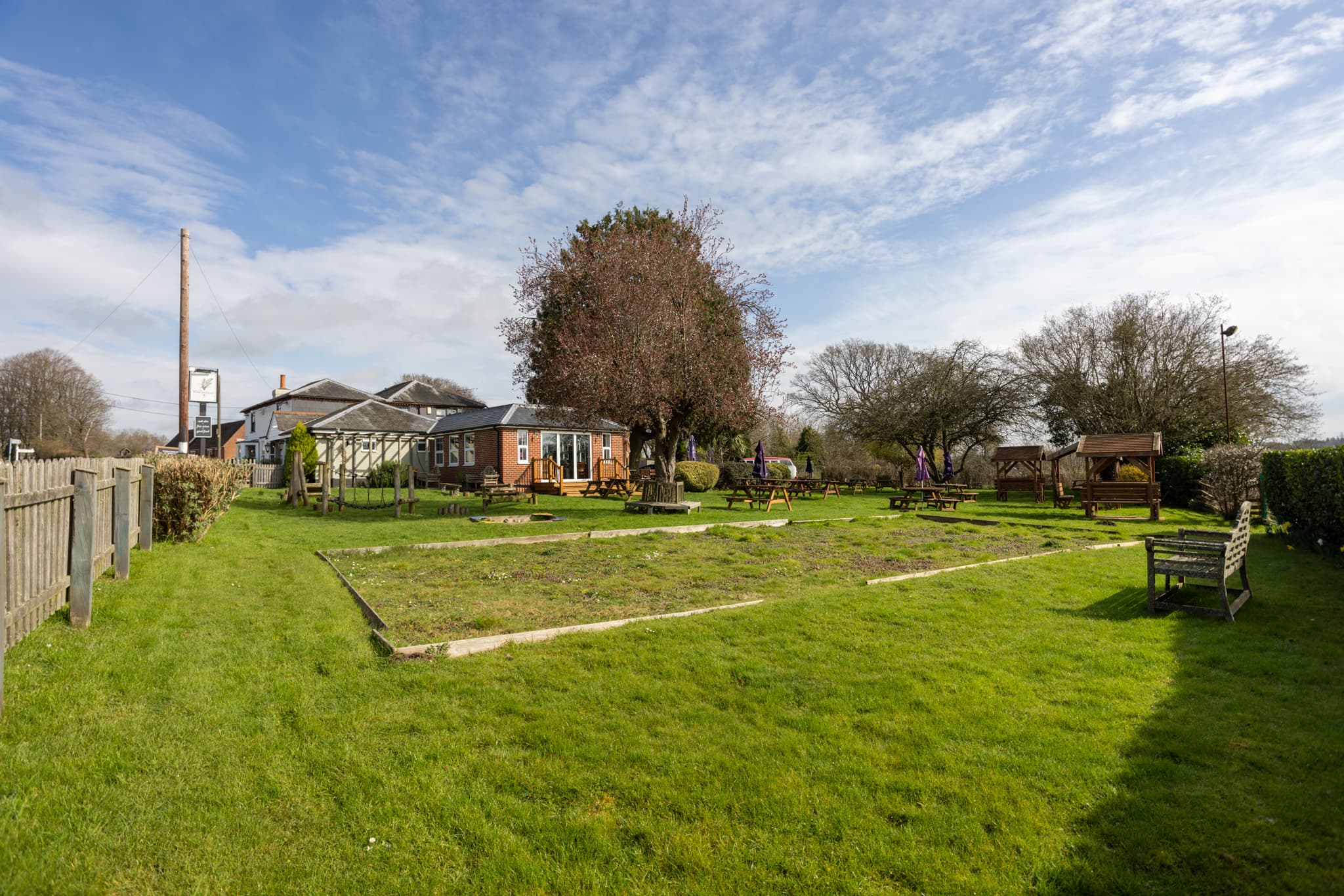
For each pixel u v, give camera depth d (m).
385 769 3.92
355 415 36.22
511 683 5.21
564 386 22.02
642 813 3.55
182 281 23.55
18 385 59.34
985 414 38.88
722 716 4.64
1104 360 32.91
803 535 14.55
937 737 4.29
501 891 2.98
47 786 3.57
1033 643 6.16
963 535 14.74
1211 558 8.23
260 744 4.16
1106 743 4.20
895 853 3.21
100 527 7.60
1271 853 3.11
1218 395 29.91
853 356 48.88
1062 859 3.14
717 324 21.25
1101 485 20.75
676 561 11.05
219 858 3.13
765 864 3.16
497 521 17.09
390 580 9.37
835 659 5.75
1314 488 11.45
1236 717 4.50
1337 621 6.76
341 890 2.97
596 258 23.86
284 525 15.98
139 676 5.02
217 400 24.70
